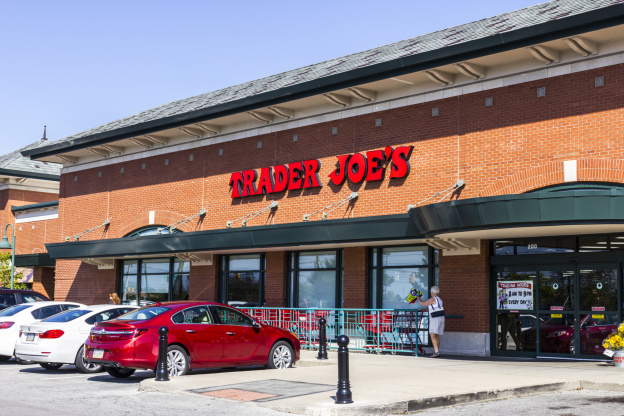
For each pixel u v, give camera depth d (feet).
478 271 63.46
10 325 61.26
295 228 70.90
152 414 34.55
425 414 35.19
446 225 57.00
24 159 136.05
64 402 38.65
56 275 111.14
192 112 84.12
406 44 80.43
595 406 36.83
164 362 45.24
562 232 56.95
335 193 74.23
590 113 57.06
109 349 46.78
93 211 104.63
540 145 59.72
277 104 76.64
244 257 85.35
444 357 61.72
